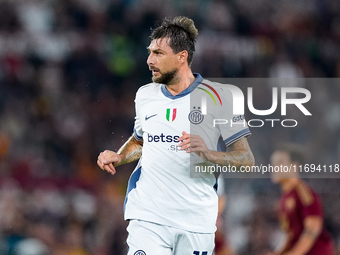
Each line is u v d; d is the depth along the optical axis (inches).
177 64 525.0
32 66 1774.1
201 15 2080.5
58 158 1584.6
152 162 531.2
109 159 546.3
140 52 1929.1
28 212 1248.8
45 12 1918.1
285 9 2297.0
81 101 1764.3
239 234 1354.6
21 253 1122.7
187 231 525.3
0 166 1417.3
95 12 1973.4
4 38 1771.7
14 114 1635.1
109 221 1326.3
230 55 1985.7
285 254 861.8
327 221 1518.2
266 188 1461.6
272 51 2122.3
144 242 526.3
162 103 532.1
